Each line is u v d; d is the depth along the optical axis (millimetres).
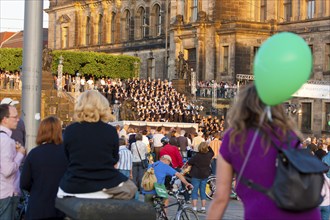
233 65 101125
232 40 101625
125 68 119438
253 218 9750
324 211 24297
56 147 15586
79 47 150000
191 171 35438
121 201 13117
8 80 98438
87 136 13594
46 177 15359
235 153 9969
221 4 105812
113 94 91250
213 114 91438
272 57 9859
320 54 95438
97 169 13539
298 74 9859
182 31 110812
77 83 96125
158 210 26297
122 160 35375
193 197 35438
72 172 13594
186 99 93750
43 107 91938
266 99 10039
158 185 26312
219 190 10164
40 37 19297
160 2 130000
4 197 16719
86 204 12656
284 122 10062
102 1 144250
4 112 17078
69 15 153500
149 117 84438
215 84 93000
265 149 9797
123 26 140125
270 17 103062
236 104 10320
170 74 113812
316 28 96000
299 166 9461
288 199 9383
